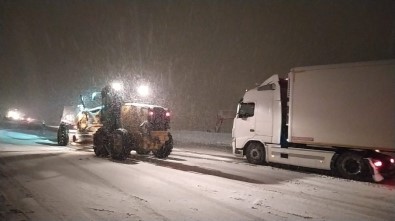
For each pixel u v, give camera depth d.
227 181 9.42
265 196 7.93
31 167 10.23
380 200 8.09
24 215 5.85
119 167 10.87
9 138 19.97
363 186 9.66
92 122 15.02
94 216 5.97
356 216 6.72
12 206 6.31
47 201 6.71
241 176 10.30
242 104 13.62
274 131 12.60
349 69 10.77
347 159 10.76
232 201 7.35
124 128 13.30
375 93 10.30
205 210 6.61
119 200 7.01
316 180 10.29
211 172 10.70
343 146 10.86
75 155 13.38
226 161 13.46
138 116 13.16
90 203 6.71
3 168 9.88
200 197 7.55
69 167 10.51
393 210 7.25
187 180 9.27
